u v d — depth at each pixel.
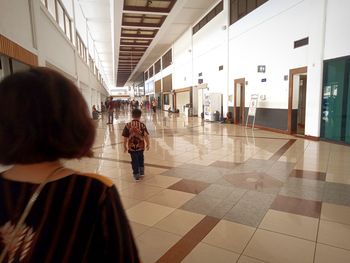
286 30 9.10
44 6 6.89
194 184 4.46
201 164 5.75
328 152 6.50
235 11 12.47
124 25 16.58
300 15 8.42
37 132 0.65
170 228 3.00
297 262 2.36
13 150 0.65
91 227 0.64
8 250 0.63
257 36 10.79
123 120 18.36
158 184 4.49
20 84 0.67
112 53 28.75
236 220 3.16
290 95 9.12
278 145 7.55
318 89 7.88
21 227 0.63
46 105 0.66
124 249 0.68
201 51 16.95
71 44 11.29
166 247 2.63
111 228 0.67
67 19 11.46
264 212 3.35
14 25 4.89
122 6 12.34
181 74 21.69
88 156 0.78
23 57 5.30
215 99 14.54
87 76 17.77
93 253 0.65
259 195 3.91
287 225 3.01
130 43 22.83
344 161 5.66
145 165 5.73
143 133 4.77
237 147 7.46
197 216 3.29
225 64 13.61
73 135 0.69
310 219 3.14
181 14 16.36
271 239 2.73
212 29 14.97
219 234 2.85
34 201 0.63
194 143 8.29
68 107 0.69
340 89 7.21
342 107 7.21
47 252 0.61
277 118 9.92
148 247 2.63
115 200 0.69
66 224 0.63
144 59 31.94
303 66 8.44
